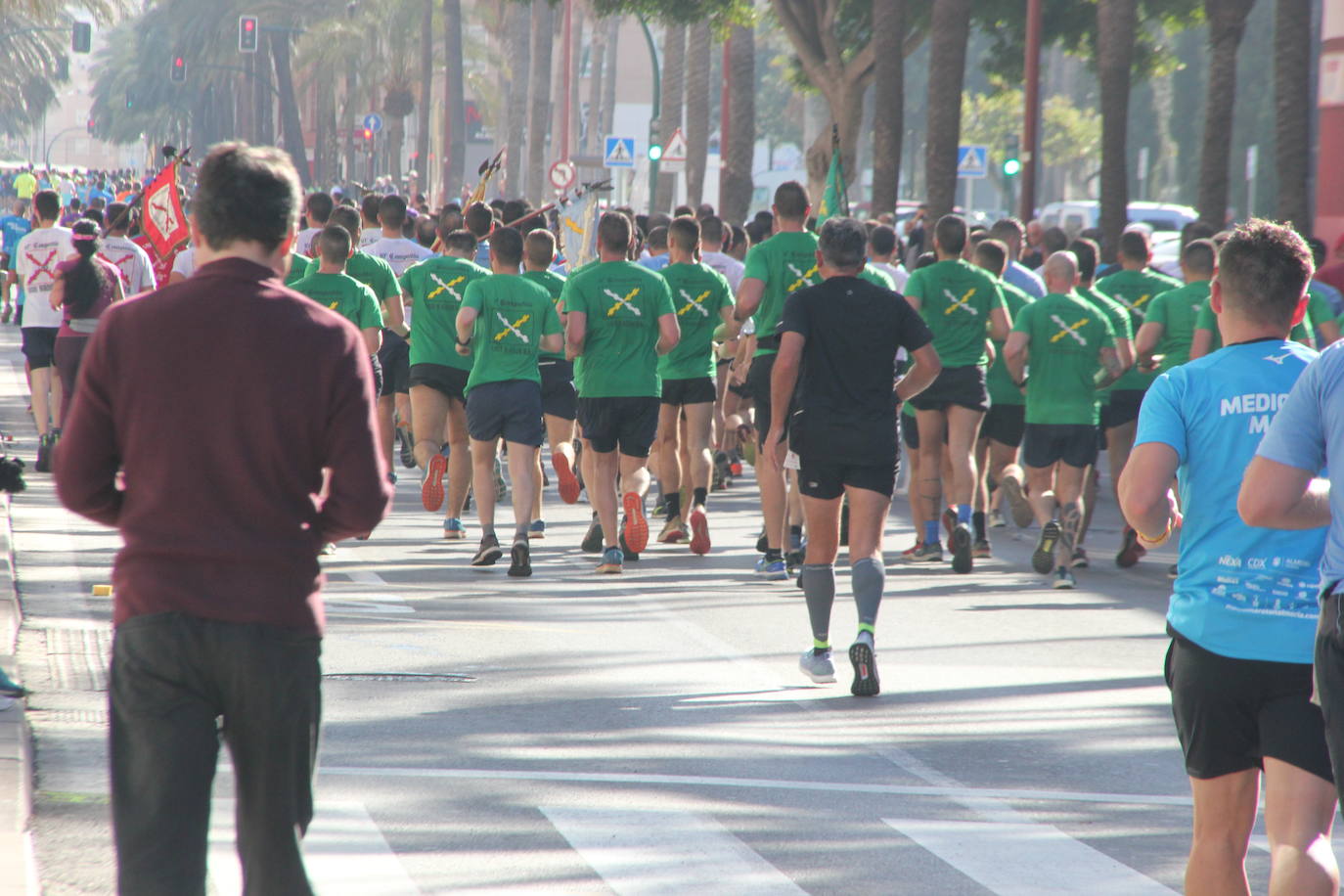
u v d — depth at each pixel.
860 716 29.66
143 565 14.43
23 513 50.28
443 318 47.62
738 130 135.75
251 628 14.30
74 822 22.36
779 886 20.64
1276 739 16.25
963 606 41.19
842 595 42.62
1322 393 15.19
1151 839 23.02
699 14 130.38
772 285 43.28
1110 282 51.28
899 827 23.28
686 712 29.59
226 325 14.45
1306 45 94.19
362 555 47.00
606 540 44.88
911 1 136.38
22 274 59.44
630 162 148.62
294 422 14.48
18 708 27.16
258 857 14.83
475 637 35.56
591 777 25.23
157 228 57.97
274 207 14.76
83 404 14.62
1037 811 24.23
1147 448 17.00
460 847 21.80
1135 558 47.41
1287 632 16.27
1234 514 16.70
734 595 41.75
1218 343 42.00
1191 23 143.88
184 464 14.38
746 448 47.44
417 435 48.31
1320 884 15.74
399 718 28.50
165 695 14.41
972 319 45.59
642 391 44.19
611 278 43.72
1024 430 47.84
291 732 14.62
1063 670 33.84
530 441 43.88
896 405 31.62
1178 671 16.97
